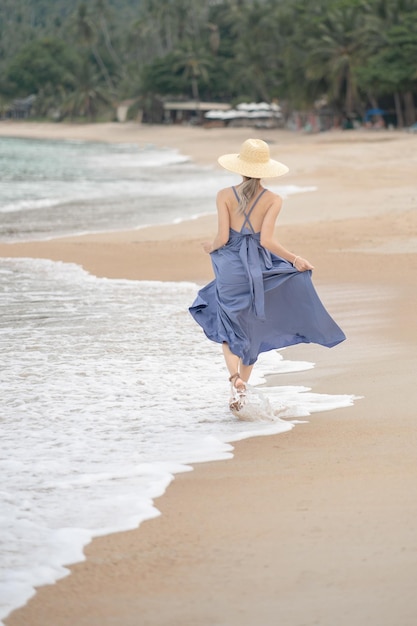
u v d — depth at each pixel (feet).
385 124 404.16
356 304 43.21
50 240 72.84
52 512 17.90
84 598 14.19
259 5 509.35
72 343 35.99
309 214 89.20
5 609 13.82
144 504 18.26
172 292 48.78
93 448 22.50
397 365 30.91
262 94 535.19
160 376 30.48
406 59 346.54
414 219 79.41
